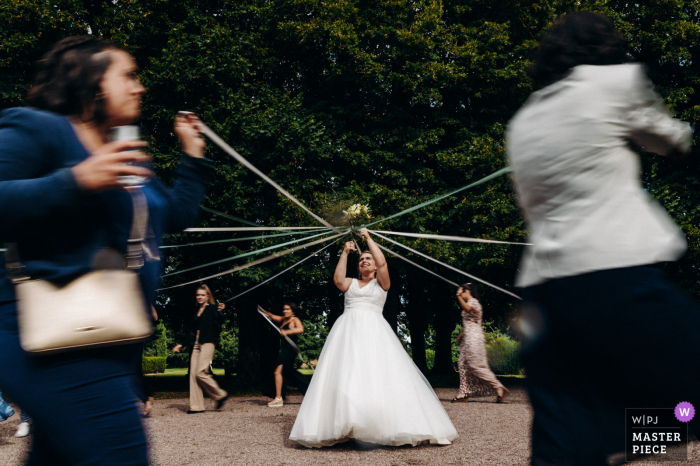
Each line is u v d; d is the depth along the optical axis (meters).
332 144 14.06
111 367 1.38
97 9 14.30
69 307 1.31
